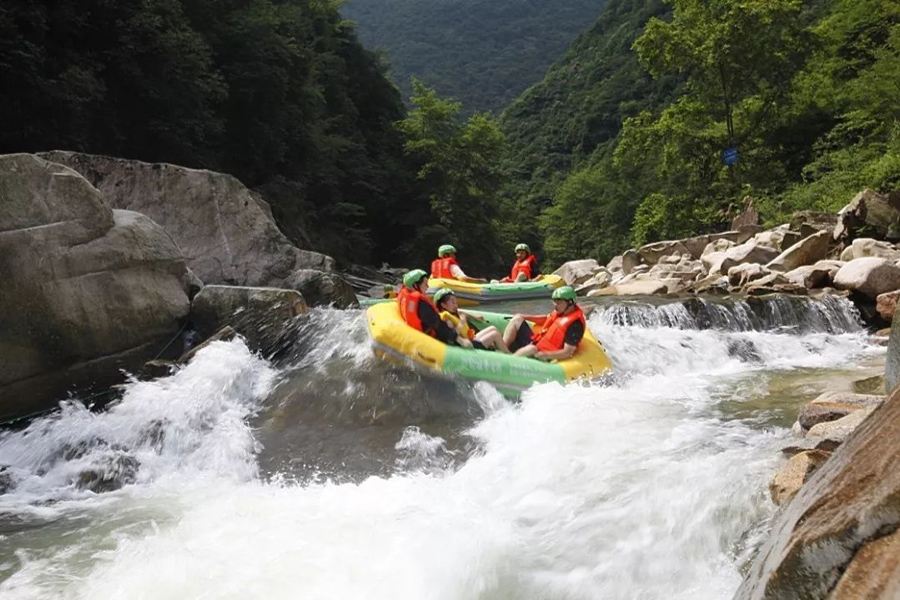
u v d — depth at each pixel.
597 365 7.71
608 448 5.39
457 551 4.06
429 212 39.94
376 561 4.04
